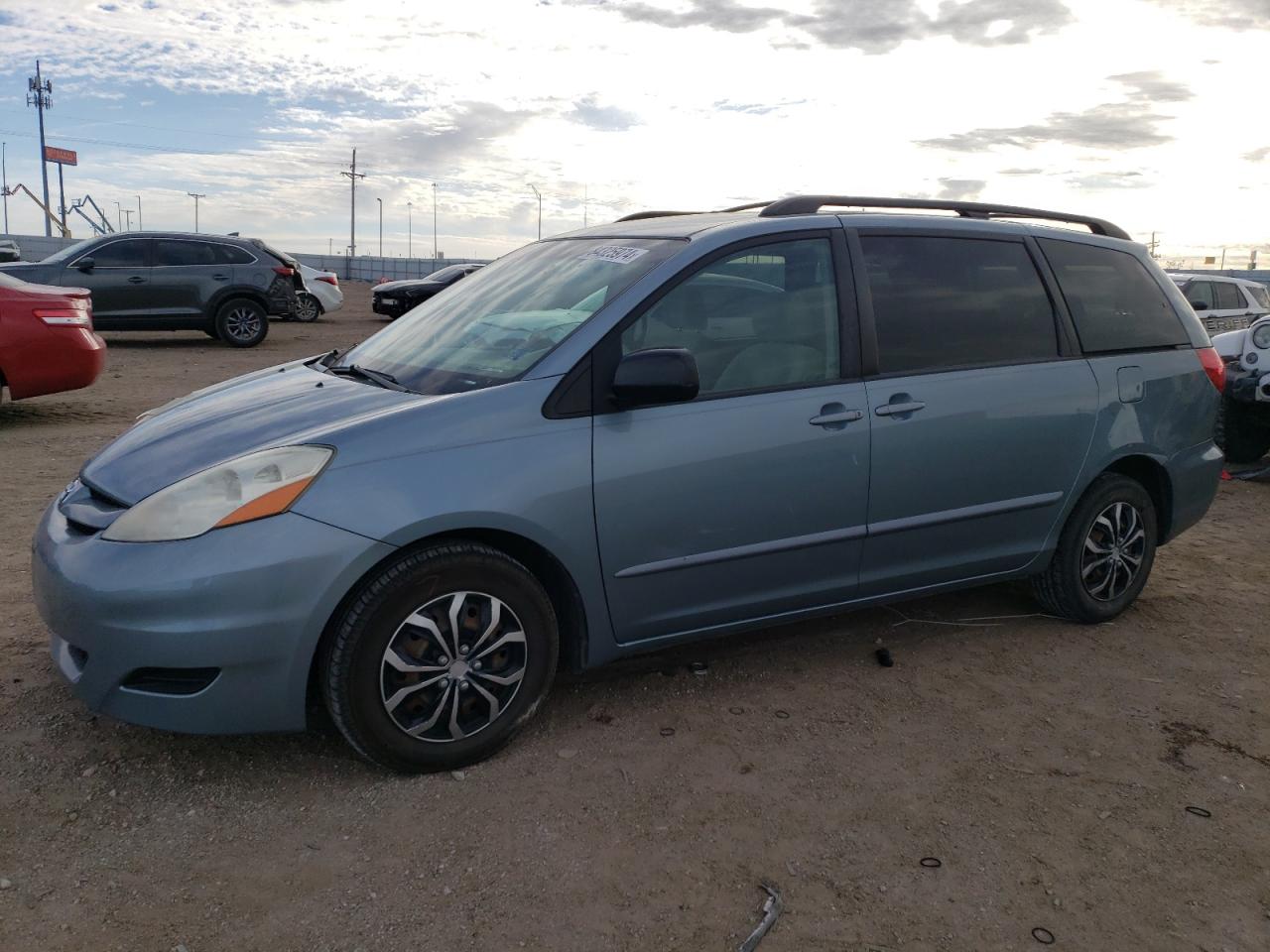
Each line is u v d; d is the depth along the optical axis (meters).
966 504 3.73
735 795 2.88
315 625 2.68
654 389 2.89
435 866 2.53
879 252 3.63
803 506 3.36
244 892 2.42
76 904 2.35
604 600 3.12
